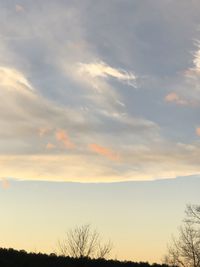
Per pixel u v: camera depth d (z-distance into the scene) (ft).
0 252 174.81
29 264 171.94
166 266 214.07
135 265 204.03
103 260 197.98
